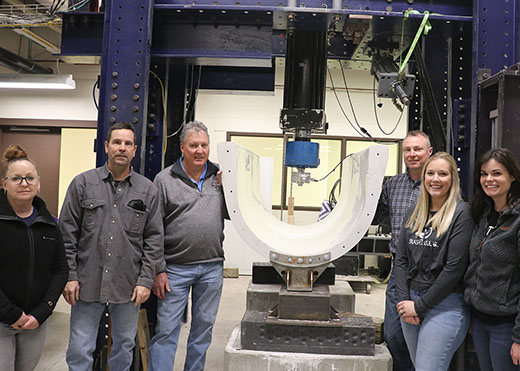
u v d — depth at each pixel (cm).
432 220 162
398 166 582
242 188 205
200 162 199
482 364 161
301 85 246
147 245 183
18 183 151
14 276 153
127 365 189
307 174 266
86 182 179
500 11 208
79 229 179
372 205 179
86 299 174
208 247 199
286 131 252
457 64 233
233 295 445
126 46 212
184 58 229
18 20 362
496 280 145
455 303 158
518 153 178
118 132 177
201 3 223
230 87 359
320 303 177
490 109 200
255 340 177
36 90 579
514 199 146
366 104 575
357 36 236
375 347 184
